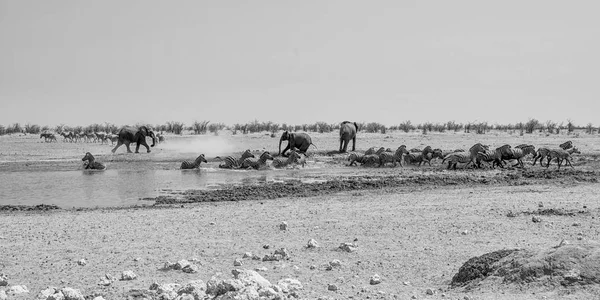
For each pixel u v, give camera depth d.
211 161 44.44
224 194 25.50
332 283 10.75
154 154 50.41
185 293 9.70
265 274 11.48
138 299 9.88
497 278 9.77
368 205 21.03
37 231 16.59
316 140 66.50
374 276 10.85
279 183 29.86
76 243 14.84
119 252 13.77
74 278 11.49
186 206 22.14
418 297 9.59
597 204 19.86
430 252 13.23
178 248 14.13
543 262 9.54
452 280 10.63
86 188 28.50
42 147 59.56
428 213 18.70
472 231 15.47
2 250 14.09
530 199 21.55
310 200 23.14
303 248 13.91
